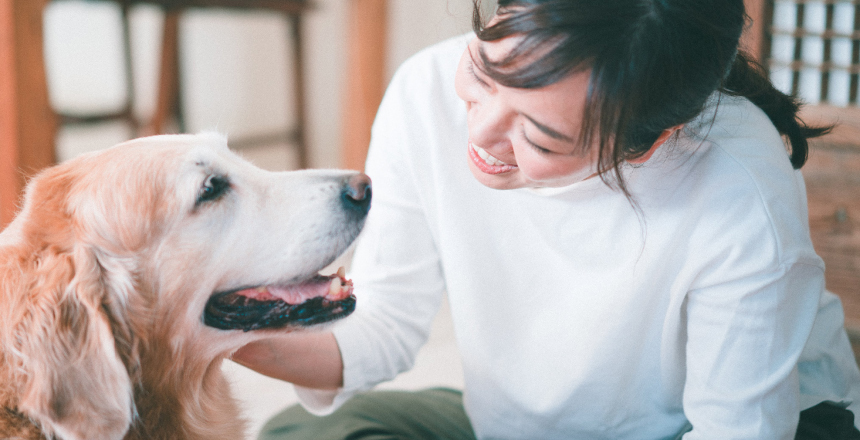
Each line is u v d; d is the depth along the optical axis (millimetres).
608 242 1043
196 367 1134
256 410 1964
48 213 1024
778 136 1002
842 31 1766
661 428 1160
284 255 1110
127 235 1013
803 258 933
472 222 1128
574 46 710
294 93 3840
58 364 933
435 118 1149
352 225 1152
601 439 1174
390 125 1215
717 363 980
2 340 942
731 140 966
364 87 2951
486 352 1172
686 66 761
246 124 4770
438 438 1318
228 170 1107
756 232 924
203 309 1099
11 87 1989
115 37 4809
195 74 4652
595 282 1061
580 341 1085
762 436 953
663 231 1000
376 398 1375
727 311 960
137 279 1027
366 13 2859
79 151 4324
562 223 1065
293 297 1124
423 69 1182
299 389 1218
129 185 1023
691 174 985
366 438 1227
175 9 3291
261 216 1107
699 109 817
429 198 1185
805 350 1121
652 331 1067
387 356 1213
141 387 1054
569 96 742
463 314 1170
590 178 1003
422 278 1255
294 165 4359
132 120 3777
